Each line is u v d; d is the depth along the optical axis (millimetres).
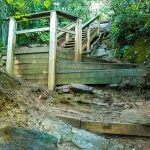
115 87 3107
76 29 3609
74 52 3648
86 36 5164
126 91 3064
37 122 1955
